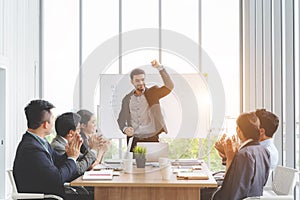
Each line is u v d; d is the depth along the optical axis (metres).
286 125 4.73
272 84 5.88
